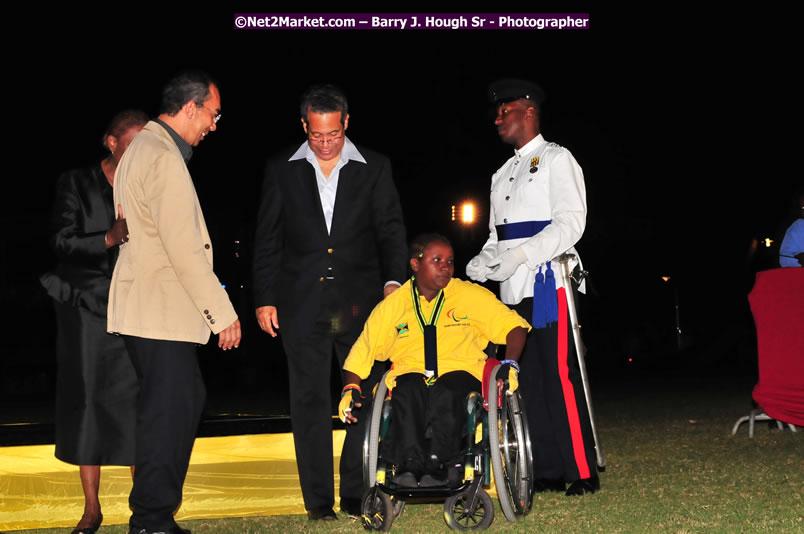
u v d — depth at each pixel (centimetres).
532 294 570
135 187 426
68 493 490
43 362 2398
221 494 502
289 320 508
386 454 450
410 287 482
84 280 460
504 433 462
